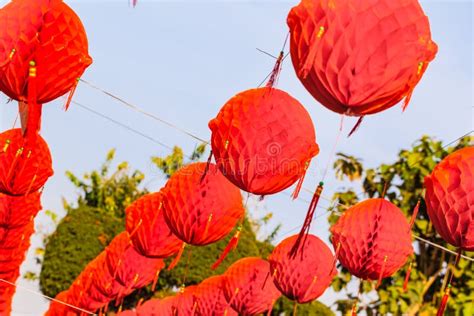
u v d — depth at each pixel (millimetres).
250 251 8945
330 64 2740
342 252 4336
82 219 9516
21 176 3980
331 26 2725
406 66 2740
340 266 7688
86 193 9844
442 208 3615
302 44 2793
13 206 4969
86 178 9820
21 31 3178
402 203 7359
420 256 7641
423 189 7281
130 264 5902
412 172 7266
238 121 3477
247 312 5898
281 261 5152
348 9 2723
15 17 3189
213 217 4387
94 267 6613
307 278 5105
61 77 3285
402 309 7527
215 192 4383
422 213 7488
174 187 4434
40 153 4023
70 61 3270
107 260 6047
